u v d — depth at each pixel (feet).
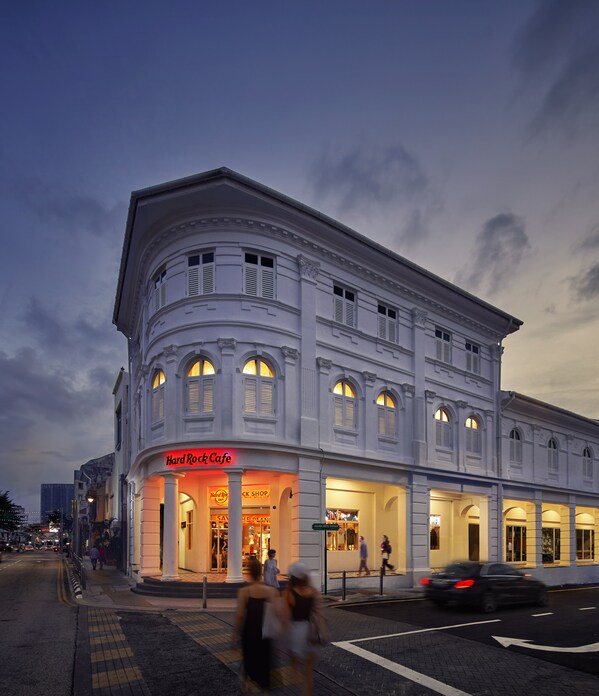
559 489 117.91
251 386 68.44
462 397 98.02
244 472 66.64
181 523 87.30
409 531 83.25
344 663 34.47
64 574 110.11
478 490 97.71
